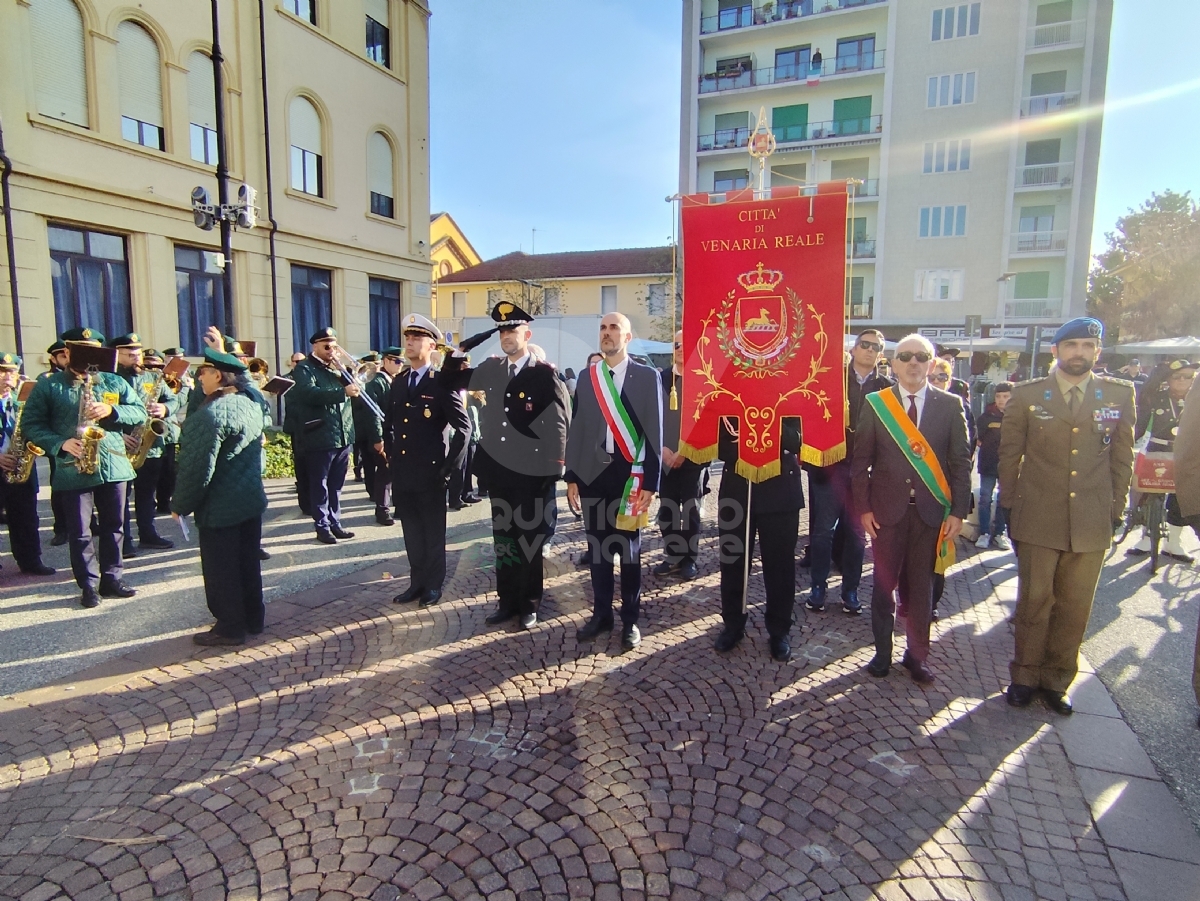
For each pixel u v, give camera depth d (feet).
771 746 9.93
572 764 9.45
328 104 52.19
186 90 42.16
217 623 13.10
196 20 42.34
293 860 7.57
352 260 55.16
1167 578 18.51
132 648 12.94
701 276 12.74
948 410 11.76
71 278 36.99
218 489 12.62
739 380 12.57
